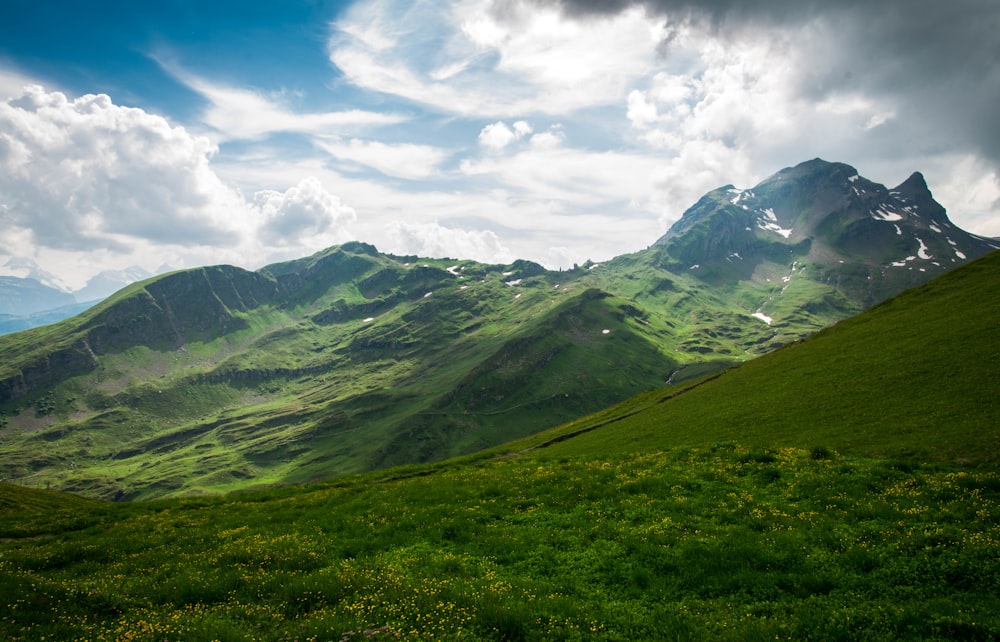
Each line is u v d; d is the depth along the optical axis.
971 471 28.33
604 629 16.48
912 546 20.28
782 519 24.34
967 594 17.00
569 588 20.02
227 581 21.27
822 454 34.62
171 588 21.31
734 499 27.97
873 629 15.30
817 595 17.73
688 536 23.48
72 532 37.25
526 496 32.78
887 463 31.16
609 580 20.56
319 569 22.86
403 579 20.61
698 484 31.17
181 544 29.67
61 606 17.81
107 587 22.12
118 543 30.77
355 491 42.38
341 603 18.33
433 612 17.12
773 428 46.34
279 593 19.80
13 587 18.56
